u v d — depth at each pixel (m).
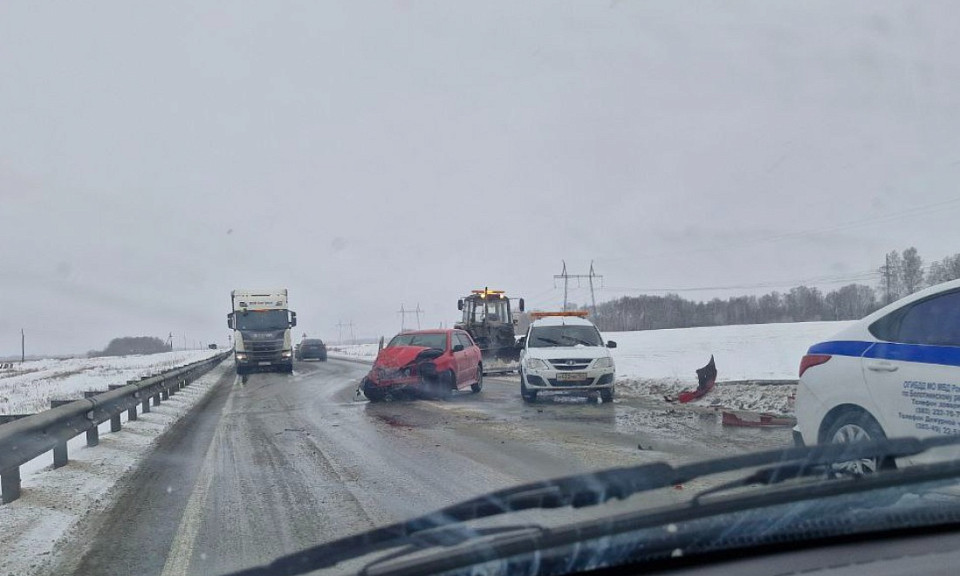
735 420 11.18
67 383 30.41
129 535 5.88
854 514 3.51
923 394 5.28
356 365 39.94
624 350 34.53
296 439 10.98
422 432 11.28
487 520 4.42
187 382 23.77
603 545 3.17
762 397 13.50
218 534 5.82
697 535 3.22
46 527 6.16
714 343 35.28
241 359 29.53
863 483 3.62
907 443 4.12
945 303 5.43
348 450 9.76
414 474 7.94
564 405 14.83
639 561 3.16
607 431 10.77
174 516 6.45
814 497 3.52
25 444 7.50
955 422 5.04
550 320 17.22
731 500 3.48
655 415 12.60
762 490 3.61
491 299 30.48
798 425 6.39
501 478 7.57
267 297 30.88
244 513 6.46
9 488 7.08
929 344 5.39
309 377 28.44
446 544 3.48
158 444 10.88
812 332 39.94
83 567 5.11
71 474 8.41
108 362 67.69
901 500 3.68
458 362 17.09
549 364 15.09
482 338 29.20
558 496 3.80
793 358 24.59
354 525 5.95
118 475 8.41
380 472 8.12
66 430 8.98
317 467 8.56
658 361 26.86
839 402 5.95
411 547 3.48
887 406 5.54
